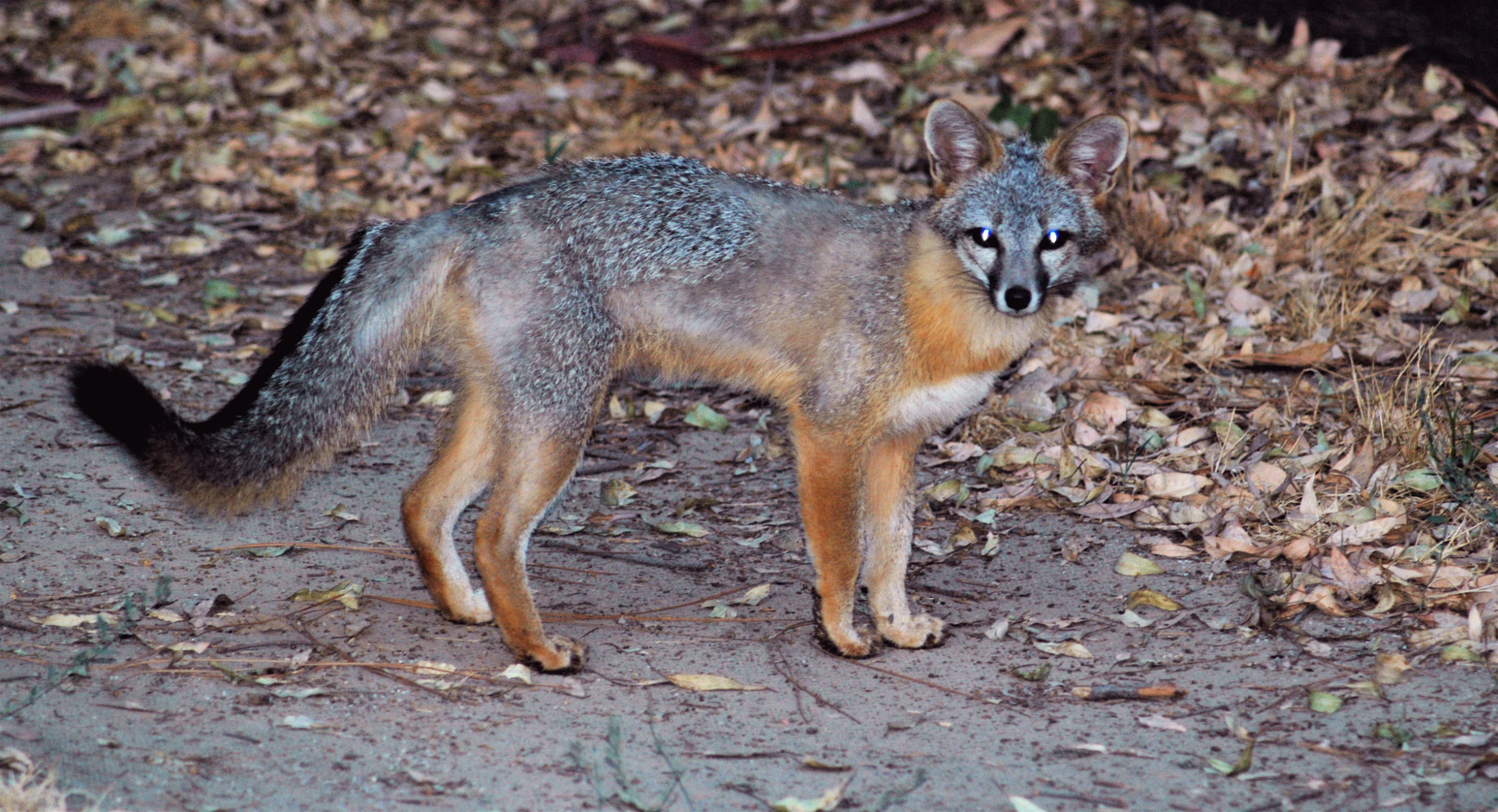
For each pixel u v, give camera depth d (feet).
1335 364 37.76
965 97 56.80
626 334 26.91
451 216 26.55
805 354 26.84
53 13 72.74
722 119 59.11
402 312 26.27
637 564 30.48
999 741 22.03
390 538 31.32
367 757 21.07
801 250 26.84
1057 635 26.21
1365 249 43.32
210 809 19.16
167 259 49.65
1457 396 34.86
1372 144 49.98
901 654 26.03
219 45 69.97
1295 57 57.00
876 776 20.80
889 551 26.76
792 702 23.72
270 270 48.80
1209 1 62.49
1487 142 48.62
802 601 28.50
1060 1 64.54
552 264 25.84
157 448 24.80
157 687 23.30
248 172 56.59
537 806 19.70
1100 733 22.20
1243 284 42.63
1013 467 34.60
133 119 62.80
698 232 26.73
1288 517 30.01
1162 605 26.99
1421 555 27.76
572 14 71.97
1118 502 32.14
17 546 29.12
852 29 65.46
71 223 51.42
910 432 27.17
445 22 72.79
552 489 25.71
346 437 27.04
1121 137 27.58
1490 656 23.93
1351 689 23.20
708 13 70.74
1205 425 35.14
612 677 24.75
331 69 66.33
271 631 26.07
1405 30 55.16
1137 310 42.11
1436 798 19.65
